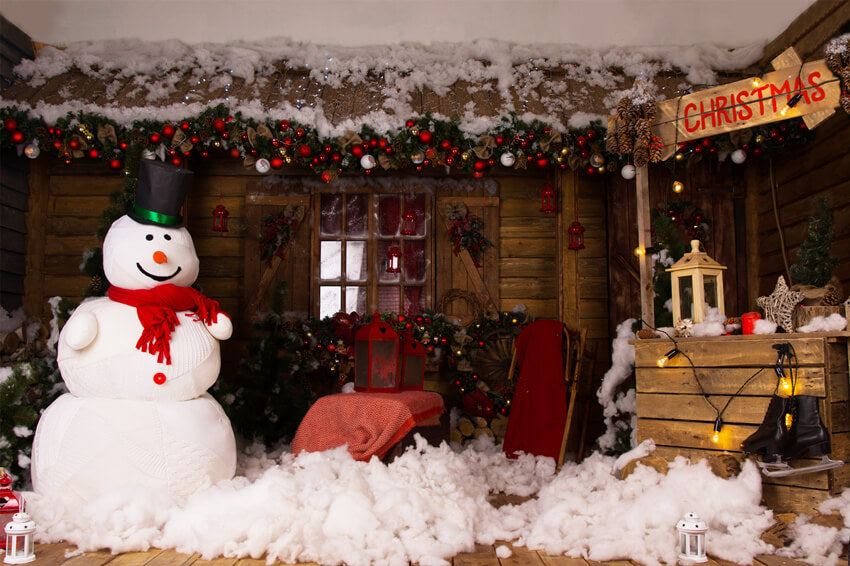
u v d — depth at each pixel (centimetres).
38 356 441
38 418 366
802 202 466
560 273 508
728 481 288
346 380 514
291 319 529
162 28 570
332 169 463
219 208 497
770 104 344
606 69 539
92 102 465
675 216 511
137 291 338
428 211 543
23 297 505
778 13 560
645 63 539
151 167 343
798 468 277
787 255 482
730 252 516
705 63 538
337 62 534
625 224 518
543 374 462
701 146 458
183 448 313
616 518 285
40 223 516
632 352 443
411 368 451
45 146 454
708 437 314
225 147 464
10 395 349
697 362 321
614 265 515
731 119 354
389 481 314
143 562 253
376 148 458
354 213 545
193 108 455
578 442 508
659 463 321
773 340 293
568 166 508
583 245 504
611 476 346
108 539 266
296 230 539
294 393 496
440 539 274
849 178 416
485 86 518
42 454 306
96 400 312
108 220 383
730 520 275
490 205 543
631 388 446
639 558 254
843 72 322
